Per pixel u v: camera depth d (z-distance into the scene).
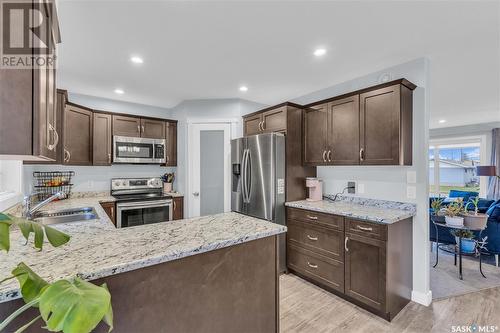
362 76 2.87
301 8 1.68
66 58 2.41
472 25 1.87
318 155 2.94
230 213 1.77
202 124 3.88
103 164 3.43
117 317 0.92
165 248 1.05
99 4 1.62
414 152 2.40
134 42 2.12
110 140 3.50
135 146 3.69
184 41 2.11
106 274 0.86
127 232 1.27
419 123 2.38
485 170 5.06
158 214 3.62
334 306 2.31
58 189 3.28
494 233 3.31
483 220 2.71
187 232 1.28
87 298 0.55
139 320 0.97
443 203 4.44
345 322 2.08
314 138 3.00
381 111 2.35
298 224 2.83
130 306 0.95
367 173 2.77
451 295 2.51
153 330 1.00
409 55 2.36
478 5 1.64
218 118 3.85
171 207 3.73
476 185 5.92
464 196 5.29
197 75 2.86
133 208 3.39
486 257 3.62
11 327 0.78
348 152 2.62
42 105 0.88
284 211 3.00
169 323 1.04
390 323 2.07
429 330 1.98
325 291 2.58
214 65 2.59
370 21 1.83
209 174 3.87
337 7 1.67
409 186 2.44
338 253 2.41
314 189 3.05
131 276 0.95
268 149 2.96
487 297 2.47
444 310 2.25
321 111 2.91
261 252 1.35
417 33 1.99
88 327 0.52
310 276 2.69
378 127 2.37
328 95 3.27
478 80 3.05
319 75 2.86
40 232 0.71
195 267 1.11
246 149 3.25
